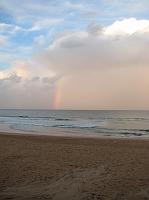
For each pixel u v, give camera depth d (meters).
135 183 7.87
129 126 38.88
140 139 20.53
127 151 13.66
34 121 53.38
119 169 9.61
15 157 11.76
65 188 7.49
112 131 30.12
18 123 45.50
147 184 7.76
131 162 10.82
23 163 10.52
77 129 32.53
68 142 17.70
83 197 6.74
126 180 8.19
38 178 8.45
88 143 17.25
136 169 9.60
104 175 8.81
